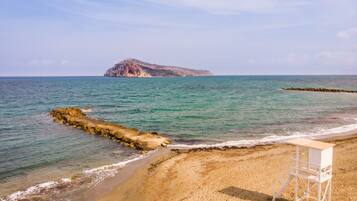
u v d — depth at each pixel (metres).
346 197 13.37
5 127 33.22
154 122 35.25
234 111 43.38
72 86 125.94
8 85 135.38
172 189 15.18
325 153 11.45
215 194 14.20
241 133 28.66
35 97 72.12
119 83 155.00
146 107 50.31
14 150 23.23
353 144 23.02
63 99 67.38
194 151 21.86
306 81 170.88
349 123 33.72
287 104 52.41
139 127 32.31
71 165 19.48
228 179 16.05
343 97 65.94
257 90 92.38
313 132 28.83
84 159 20.78
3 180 16.86
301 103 54.03
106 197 14.54
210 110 44.72
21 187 15.80
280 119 36.28
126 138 25.36
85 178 17.08
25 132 30.34
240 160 19.34
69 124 34.69
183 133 28.88
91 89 105.06
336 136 26.73
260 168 17.64
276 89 96.12
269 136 27.27
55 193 15.02
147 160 20.19
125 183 16.22
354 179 15.55
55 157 21.30
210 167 18.16
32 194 14.90
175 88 107.75
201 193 14.40
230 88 105.12
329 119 36.41
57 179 16.95
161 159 20.19
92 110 47.66
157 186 15.66
